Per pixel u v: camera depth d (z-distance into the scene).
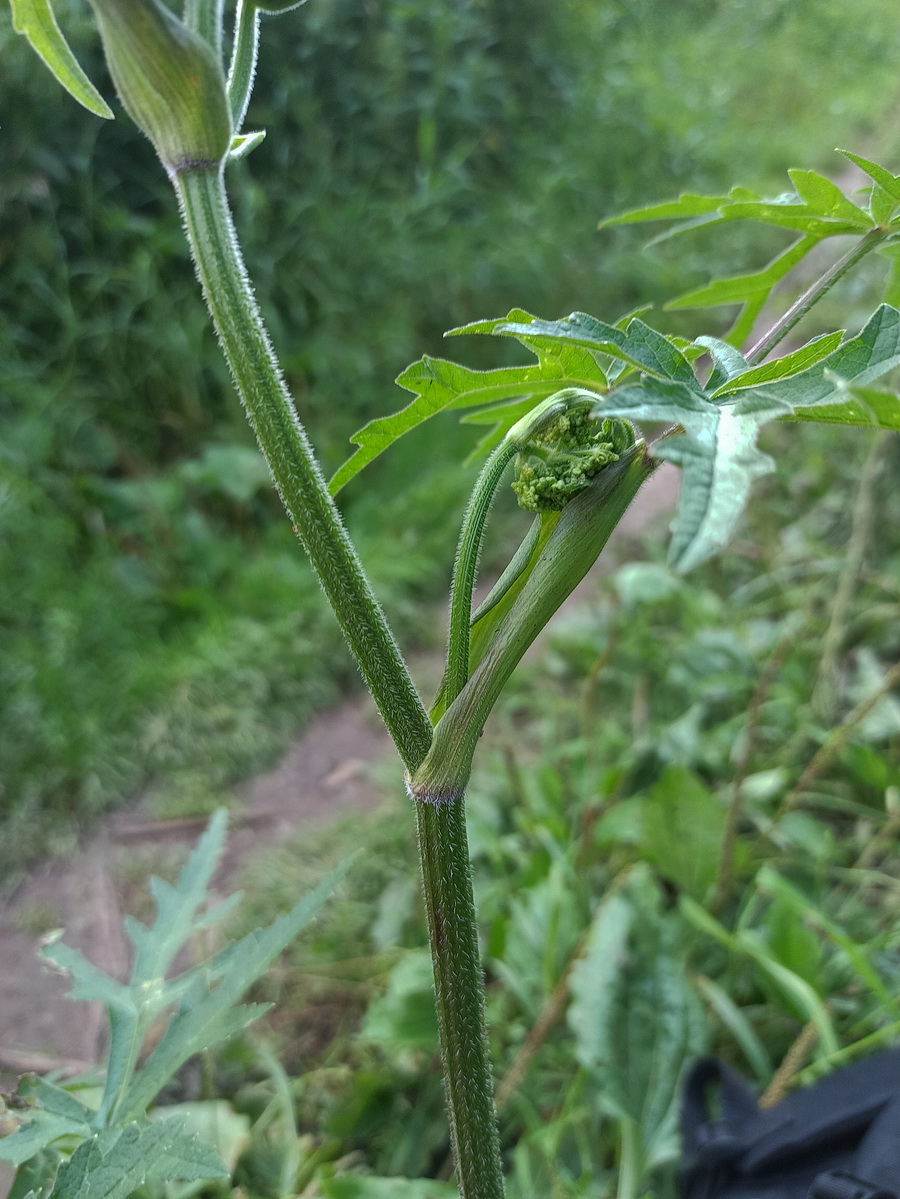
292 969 0.46
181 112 0.16
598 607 0.67
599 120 1.28
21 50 0.74
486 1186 0.20
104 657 0.63
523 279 0.97
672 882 0.47
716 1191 0.32
